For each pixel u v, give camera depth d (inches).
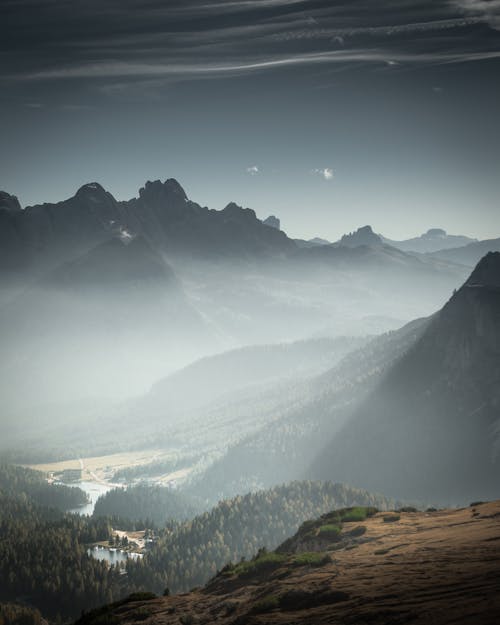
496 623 1229.7
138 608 2223.2
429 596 1462.8
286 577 2005.4
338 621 1443.2
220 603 1994.3
